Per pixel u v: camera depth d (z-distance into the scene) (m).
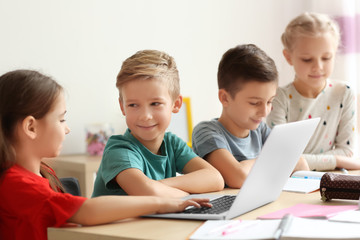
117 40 2.69
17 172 1.05
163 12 2.83
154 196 1.12
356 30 3.05
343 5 3.06
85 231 0.94
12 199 1.02
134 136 1.41
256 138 1.74
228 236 0.84
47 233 0.99
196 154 1.61
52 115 1.10
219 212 1.02
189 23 2.93
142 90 1.32
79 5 2.57
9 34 2.38
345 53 3.04
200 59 2.97
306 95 2.15
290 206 1.13
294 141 1.11
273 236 0.81
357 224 0.90
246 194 1.01
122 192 1.28
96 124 2.48
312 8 3.20
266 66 1.53
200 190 1.34
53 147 1.11
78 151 2.57
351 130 2.17
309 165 1.83
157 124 1.35
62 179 1.42
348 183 1.15
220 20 3.04
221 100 1.65
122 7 2.70
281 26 3.29
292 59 2.16
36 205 1.00
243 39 3.14
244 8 3.14
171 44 2.86
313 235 0.81
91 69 2.61
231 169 1.47
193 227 0.94
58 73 2.51
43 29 2.47
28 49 2.43
